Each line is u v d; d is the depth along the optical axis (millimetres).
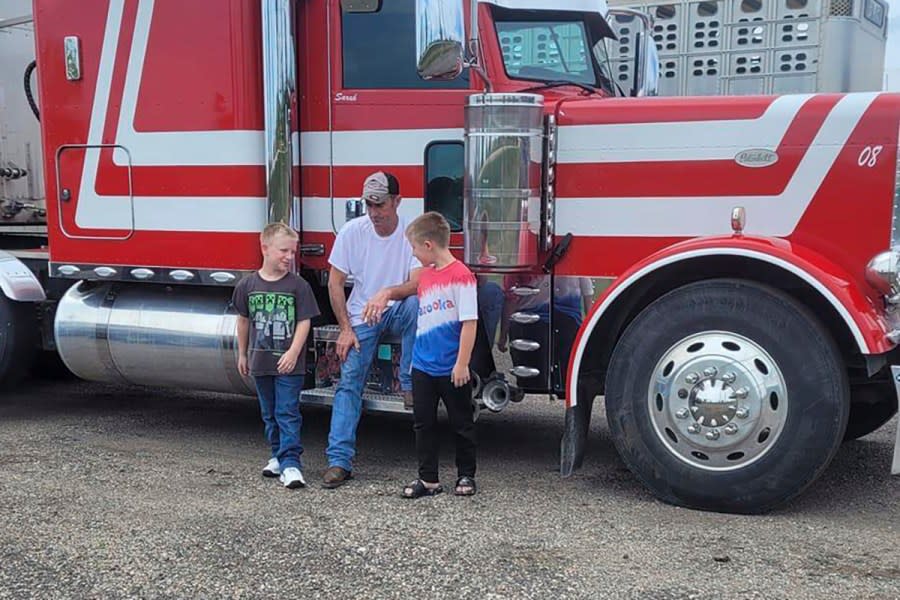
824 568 3432
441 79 4371
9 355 5844
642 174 4258
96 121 5141
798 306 3859
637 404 4129
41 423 5859
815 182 4027
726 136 4141
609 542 3697
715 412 3936
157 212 5059
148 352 5227
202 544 3688
